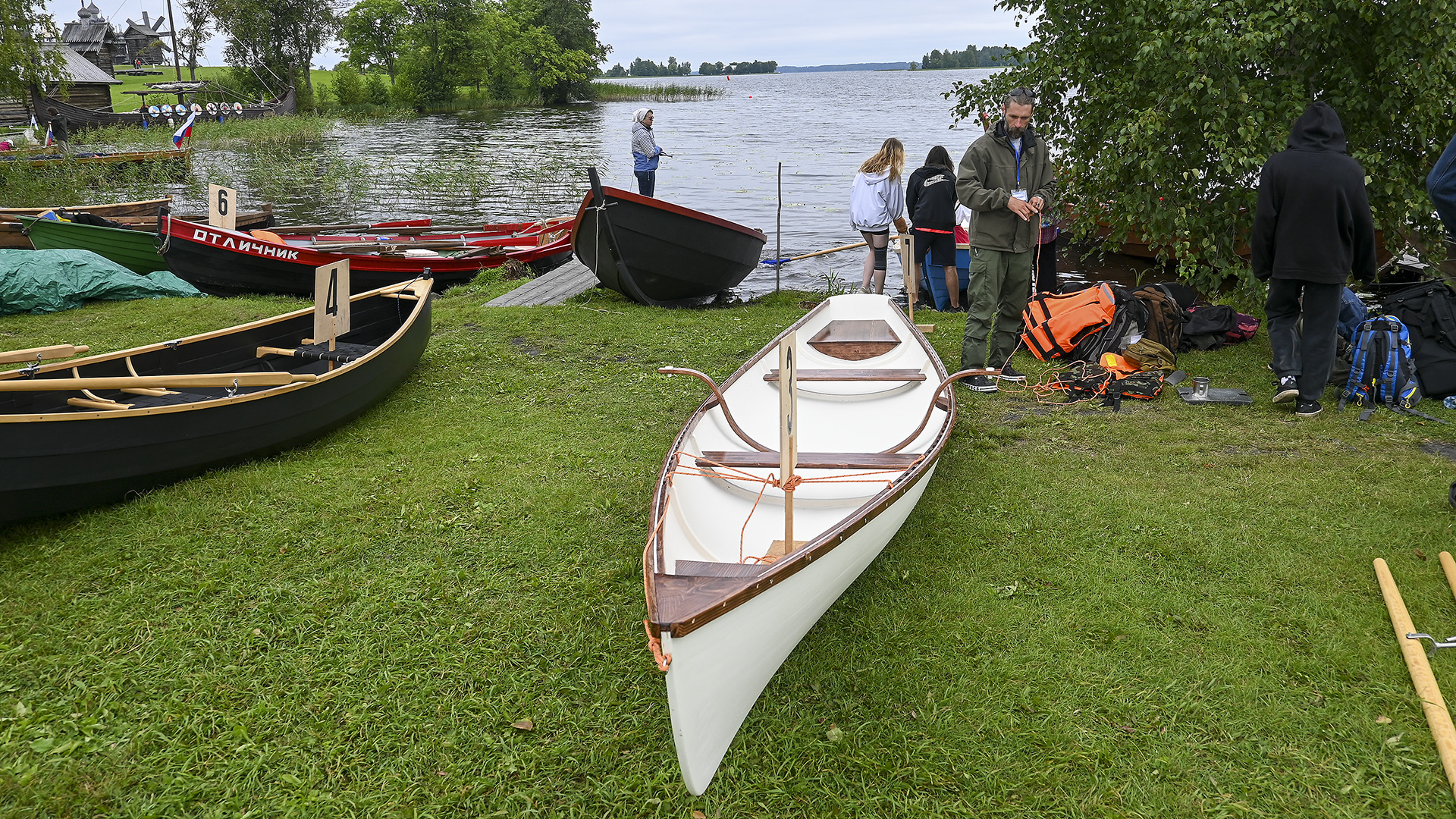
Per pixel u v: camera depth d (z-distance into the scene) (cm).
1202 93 747
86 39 7362
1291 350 613
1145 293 748
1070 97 891
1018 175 618
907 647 356
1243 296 851
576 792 289
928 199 899
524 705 329
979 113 984
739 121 5628
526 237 1384
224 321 937
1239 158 726
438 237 1430
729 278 1080
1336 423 577
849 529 336
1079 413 617
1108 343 699
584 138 4322
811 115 6322
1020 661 344
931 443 498
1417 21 691
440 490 507
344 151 3541
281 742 312
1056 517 458
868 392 594
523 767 299
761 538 423
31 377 526
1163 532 437
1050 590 392
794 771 296
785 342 335
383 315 757
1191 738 302
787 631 318
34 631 374
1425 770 283
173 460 500
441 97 7331
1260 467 511
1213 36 708
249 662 355
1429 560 400
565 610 386
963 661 345
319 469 538
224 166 2933
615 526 464
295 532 458
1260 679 326
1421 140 752
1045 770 290
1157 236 817
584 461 550
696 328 892
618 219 930
